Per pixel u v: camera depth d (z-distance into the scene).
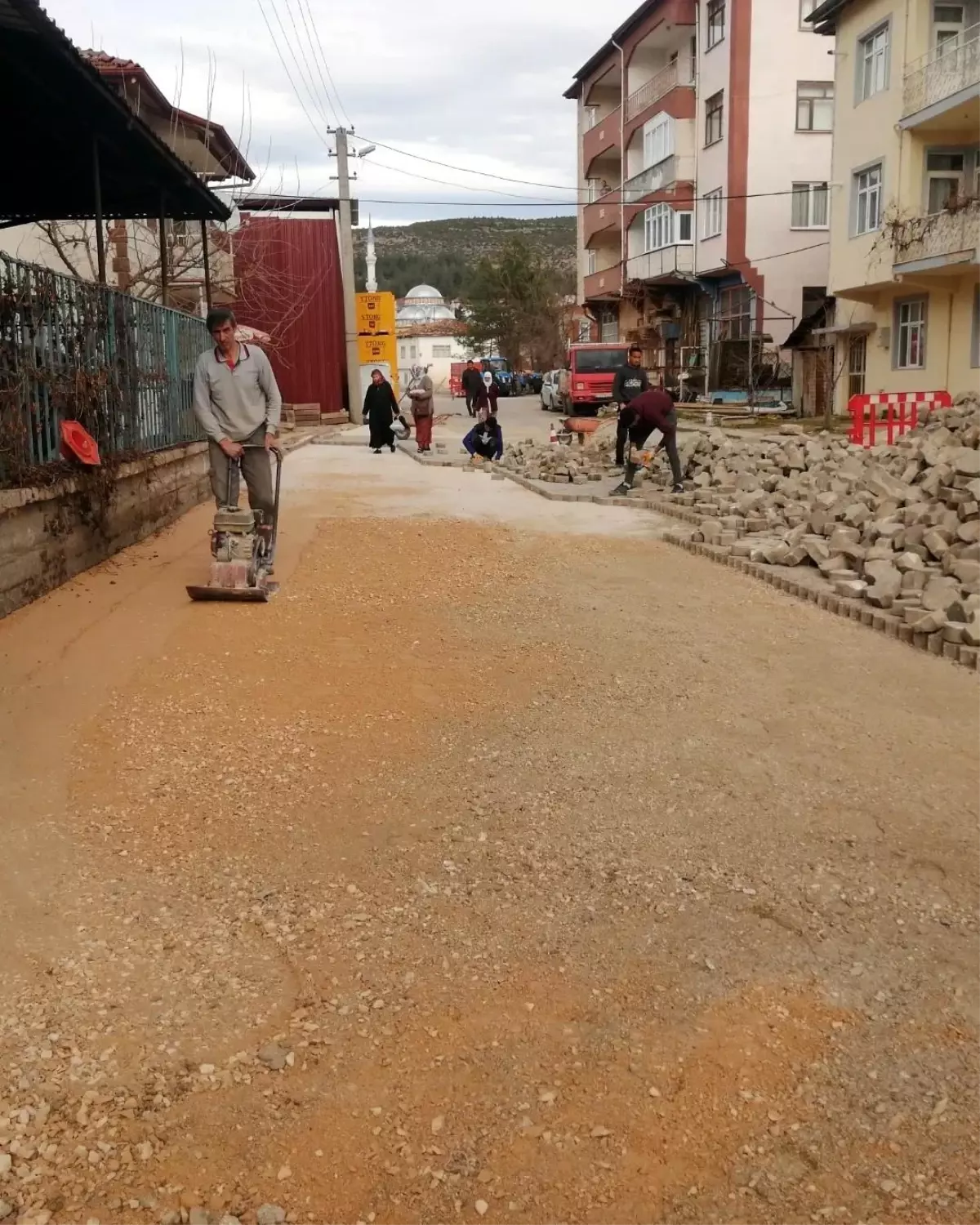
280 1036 3.22
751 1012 3.33
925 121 27.12
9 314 7.47
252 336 26.50
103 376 9.30
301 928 3.80
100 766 5.10
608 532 11.41
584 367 40.62
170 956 3.62
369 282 59.06
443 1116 2.91
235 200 29.58
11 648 6.68
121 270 22.72
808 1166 2.74
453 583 8.97
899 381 30.02
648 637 7.44
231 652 6.86
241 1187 2.67
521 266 83.44
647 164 46.84
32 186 13.23
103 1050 3.14
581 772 5.13
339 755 5.31
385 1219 2.59
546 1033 3.25
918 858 4.30
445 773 5.12
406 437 27.27
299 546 10.27
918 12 27.70
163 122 24.02
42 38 7.98
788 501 11.69
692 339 46.53
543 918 3.87
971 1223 2.56
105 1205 2.61
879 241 29.09
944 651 6.98
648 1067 3.09
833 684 6.43
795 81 39.34
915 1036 3.23
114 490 9.56
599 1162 2.75
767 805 4.77
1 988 3.40
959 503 9.33
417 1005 3.38
